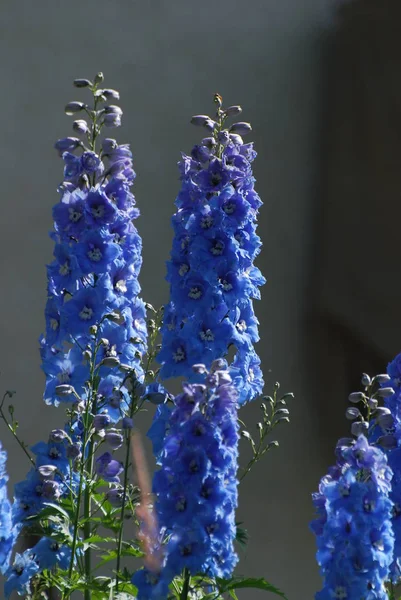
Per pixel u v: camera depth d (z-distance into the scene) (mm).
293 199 12445
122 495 5500
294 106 12430
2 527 5082
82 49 11641
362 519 4531
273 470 12188
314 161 12500
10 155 11281
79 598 9422
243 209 5613
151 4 11953
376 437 5391
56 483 5535
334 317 12305
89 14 11695
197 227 5551
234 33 12289
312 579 12188
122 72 11742
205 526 4520
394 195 12117
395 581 5234
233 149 5898
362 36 12281
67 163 5887
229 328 5453
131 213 5949
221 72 12195
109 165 6031
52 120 11477
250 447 12148
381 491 4566
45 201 11406
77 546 5441
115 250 5633
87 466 5902
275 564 12008
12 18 11414
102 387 5703
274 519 12133
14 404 10945
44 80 11492
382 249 12117
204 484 4508
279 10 12469
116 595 5156
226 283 5566
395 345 12000
